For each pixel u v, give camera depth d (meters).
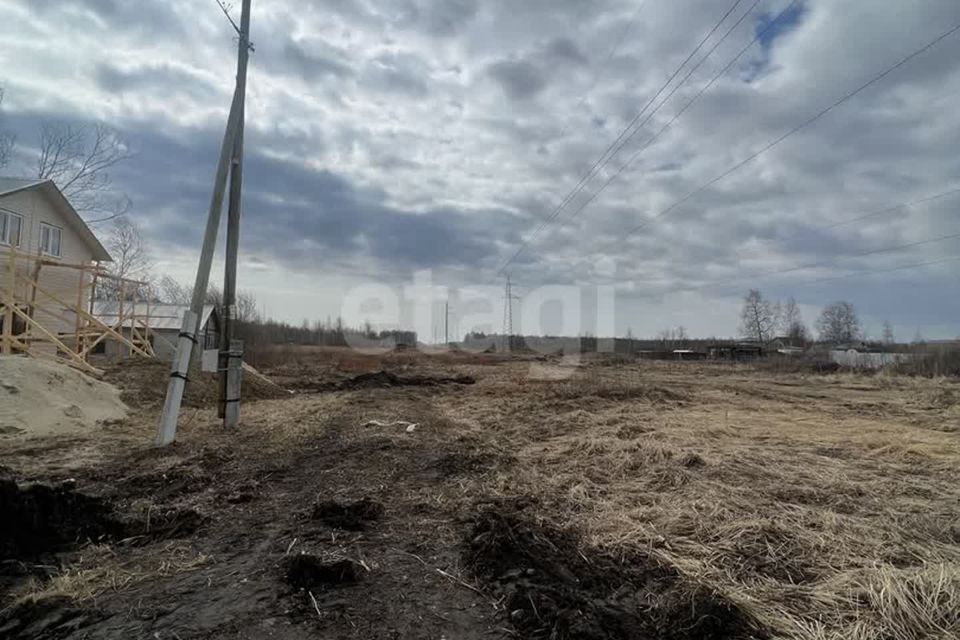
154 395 11.19
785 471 5.60
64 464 5.59
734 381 23.78
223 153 7.44
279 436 7.36
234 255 8.25
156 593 2.75
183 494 4.56
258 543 3.49
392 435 7.36
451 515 4.09
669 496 4.60
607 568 3.12
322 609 2.59
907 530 3.80
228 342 8.12
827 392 18.62
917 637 2.39
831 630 2.47
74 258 19.34
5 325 12.12
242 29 8.09
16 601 2.63
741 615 2.57
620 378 19.03
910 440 7.70
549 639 2.36
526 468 5.77
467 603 2.69
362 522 3.83
